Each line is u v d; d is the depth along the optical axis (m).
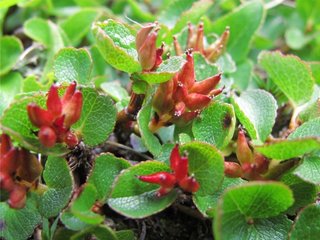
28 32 0.10
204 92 0.07
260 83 0.10
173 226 0.08
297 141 0.06
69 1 0.12
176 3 0.11
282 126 0.10
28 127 0.06
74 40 0.11
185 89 0.07
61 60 0.08
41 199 0.07
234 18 0.11
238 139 0.07
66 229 0.07
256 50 0.12
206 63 0.08
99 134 0.07
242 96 0.08
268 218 0.07
